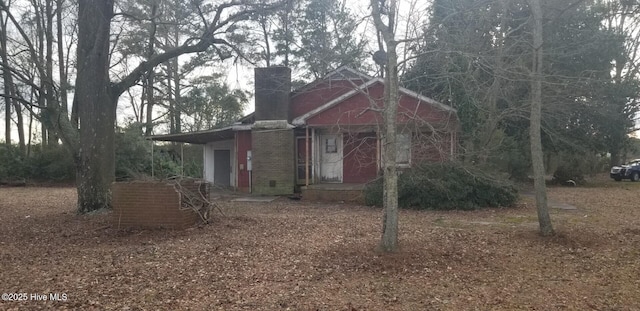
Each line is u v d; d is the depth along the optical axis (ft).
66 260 23.11
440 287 18.76
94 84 37.86
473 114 44.91
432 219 37.88
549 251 25.29
